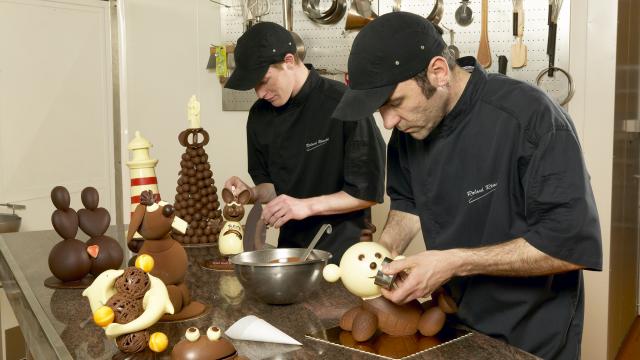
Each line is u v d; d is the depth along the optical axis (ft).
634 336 13.61
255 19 11.44
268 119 7.97
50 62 11.75
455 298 5.31
